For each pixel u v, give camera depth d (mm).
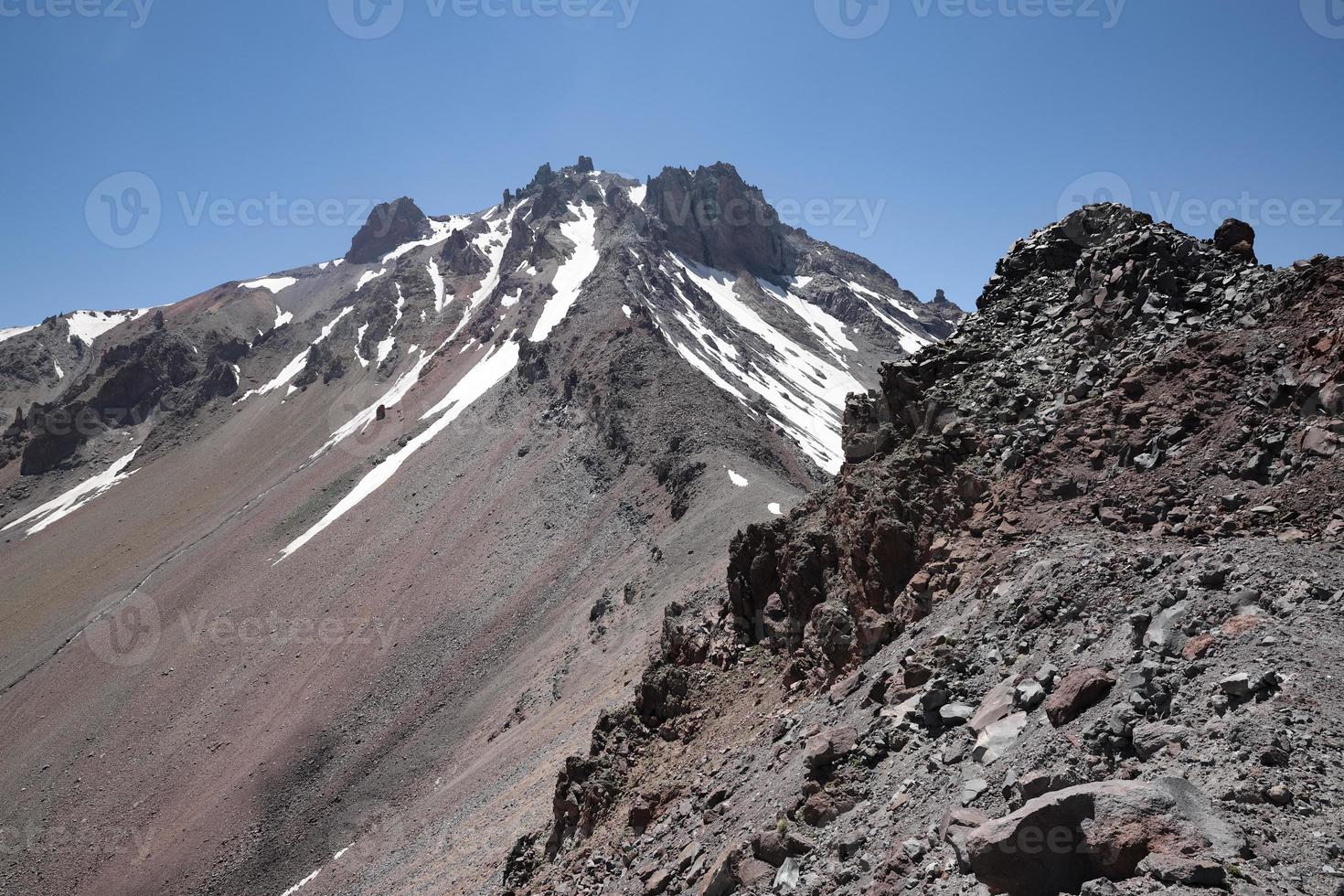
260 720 98938
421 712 90562
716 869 18047
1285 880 9867
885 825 15625
